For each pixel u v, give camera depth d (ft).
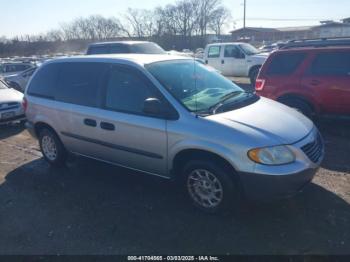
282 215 11.75
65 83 15.78
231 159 10.73
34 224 12.04
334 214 11.69
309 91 21.40
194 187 12.21
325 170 15.40
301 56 21.83
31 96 17.28
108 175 15.88
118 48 38.52
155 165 12.94
